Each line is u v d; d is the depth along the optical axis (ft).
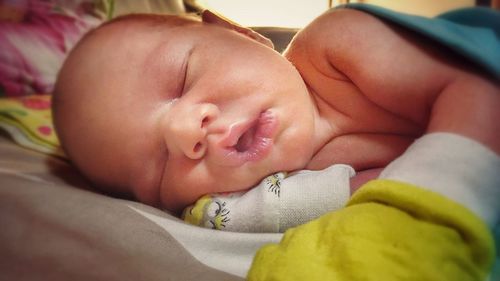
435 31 1.75
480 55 1.65
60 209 1.62
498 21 1.87
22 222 1.58
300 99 2.16
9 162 2.11
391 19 1.92
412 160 1.53
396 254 1.30
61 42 3.01
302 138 2.12
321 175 2.03
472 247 1.32
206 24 2.42
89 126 2.17
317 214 1.95
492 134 1.51
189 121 1.98
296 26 3.61
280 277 1.40
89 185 2.30
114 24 2.35
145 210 1.89
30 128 2.47
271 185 2.02
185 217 2.15
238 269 1.74
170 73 2.15
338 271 1.34
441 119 1.62
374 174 2.11
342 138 2.26
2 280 1.53
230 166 2.04
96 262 1.55
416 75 1.80
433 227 1.34
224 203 2.07
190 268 1.62
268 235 1.88
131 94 2.12
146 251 1.61
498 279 1.36
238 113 2.04
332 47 2.08
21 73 2.83
